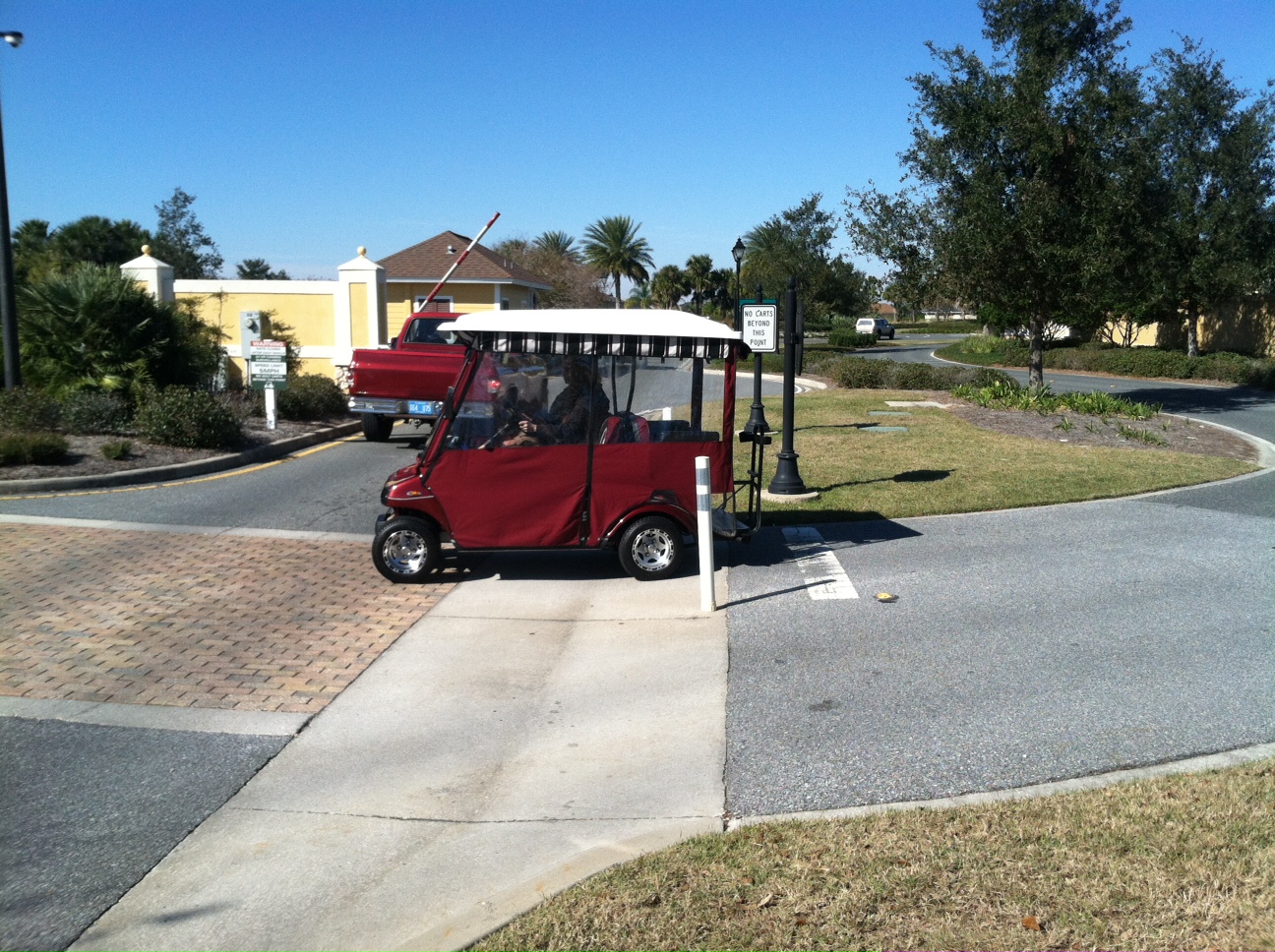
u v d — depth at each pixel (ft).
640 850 13.12
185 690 19.36
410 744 17.22
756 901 11.51
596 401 26.53
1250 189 96.37
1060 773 15.10
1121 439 51.70
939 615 23.44
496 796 15.31
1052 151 63.00
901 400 73.72
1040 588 25.39
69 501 35.70
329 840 14.02
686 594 25.84
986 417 61.31
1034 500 35.88
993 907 11.16
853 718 17.65
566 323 26.08
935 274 68.64
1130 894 11.28
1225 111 95.81
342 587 26.48
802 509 35.04
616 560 29.55
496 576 27.78
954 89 66.39
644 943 10.77
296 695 19.29
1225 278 96.53
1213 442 51.42
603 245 199.82
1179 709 17.52
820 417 62.59
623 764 16.20
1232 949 10.18
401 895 12.61
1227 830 12.67
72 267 58.23
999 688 18.79
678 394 28.43
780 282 160.76
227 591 25.76
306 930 11.91
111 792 15.40
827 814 14.01
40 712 18.25
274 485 40.45
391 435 56.85
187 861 13.48
